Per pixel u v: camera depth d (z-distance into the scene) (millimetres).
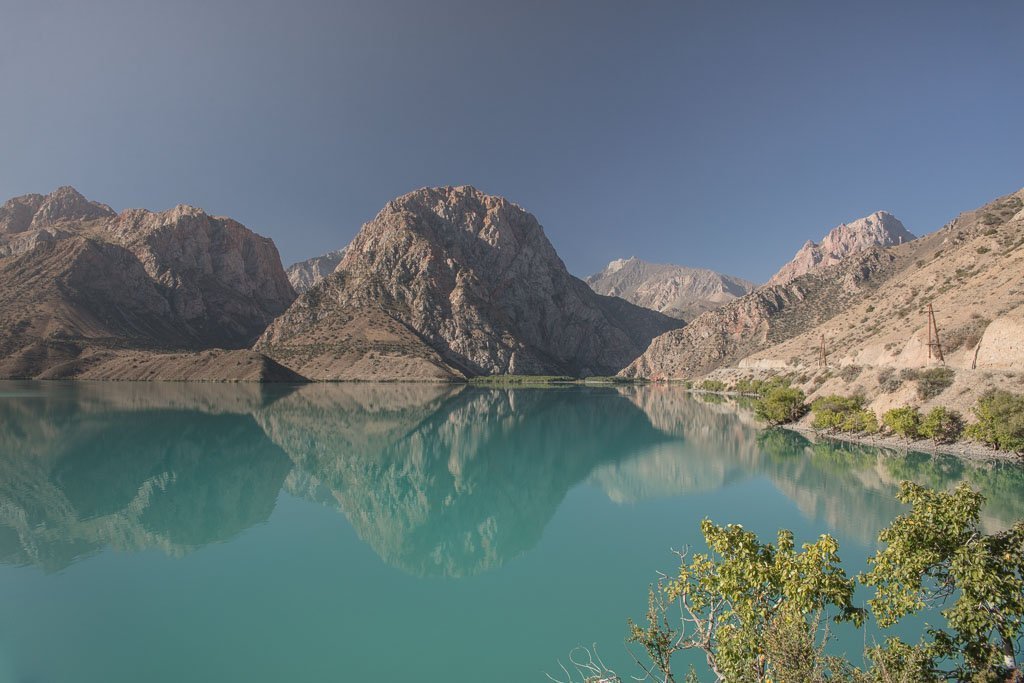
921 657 10922
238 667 17312
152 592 23125
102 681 16453
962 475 40875
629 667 17094
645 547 29672
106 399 110062
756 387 136250
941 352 63656
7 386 154125
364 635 19484
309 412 95562
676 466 51625
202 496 39781
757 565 10922
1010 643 10375
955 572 10773
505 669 17219
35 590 23125
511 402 129500
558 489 44844
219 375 182875
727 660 10695
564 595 23203
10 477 43688
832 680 9930
